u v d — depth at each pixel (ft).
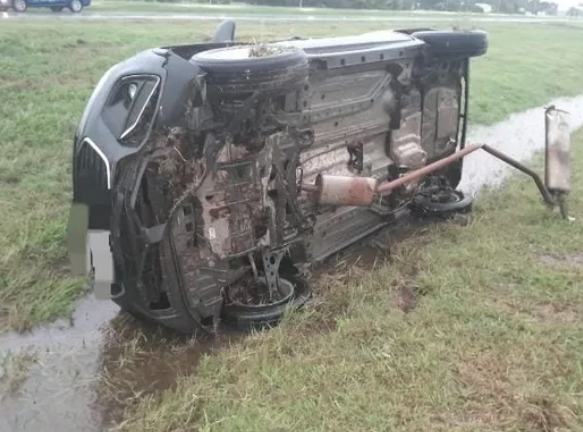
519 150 37.86
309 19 92.22
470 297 17.38
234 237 15.72
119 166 14.05
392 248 21.12
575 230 22.02
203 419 12.98
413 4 170.60
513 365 14.26
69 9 80.02
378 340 15.29
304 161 18.16
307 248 18.42
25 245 20.22
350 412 12.80
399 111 21.36
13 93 37.47
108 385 14.51
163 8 96.37
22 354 15.57
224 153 15.15
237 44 17.69
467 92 24.57
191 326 15.61
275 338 15.40
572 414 12.64
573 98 61.05
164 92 14.30
